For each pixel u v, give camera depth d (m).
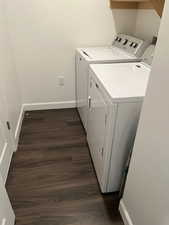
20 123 2.42
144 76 1.51
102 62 1.92
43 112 2.79
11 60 2.22
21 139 2.22
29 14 2.25
